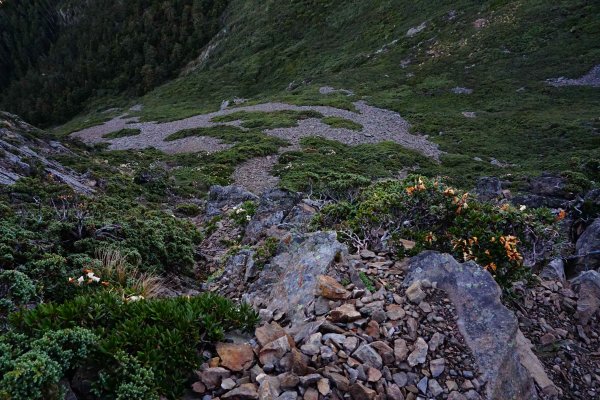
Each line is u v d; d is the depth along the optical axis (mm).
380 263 5641
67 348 3510
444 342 4348
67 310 3945
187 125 48812
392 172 28422
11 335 3549
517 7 58406
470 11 63562
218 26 111375
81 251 7715
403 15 72750
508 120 39000
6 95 129750
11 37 141000
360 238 6398
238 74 83688
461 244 5777
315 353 4012
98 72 113688
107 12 132750
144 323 4020
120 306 4188
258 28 94688
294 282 5402
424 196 6418
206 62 97562
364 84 55750
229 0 117000
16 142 22422
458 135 37281
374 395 3705
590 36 49719
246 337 4363
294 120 42938
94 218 9141
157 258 8461
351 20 82375
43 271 5934
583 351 5203
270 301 5516
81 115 104000
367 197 8625
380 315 4473
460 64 53812
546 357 5020
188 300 4488
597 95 41094
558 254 6453
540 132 35219
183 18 115312
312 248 5773
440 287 4945
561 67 46844
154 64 109562
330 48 78000
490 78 48812
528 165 28828
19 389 3070
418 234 6027
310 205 10516
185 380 3670
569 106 40031
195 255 10008
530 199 13969
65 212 8836
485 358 4211
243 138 37719
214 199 17500
